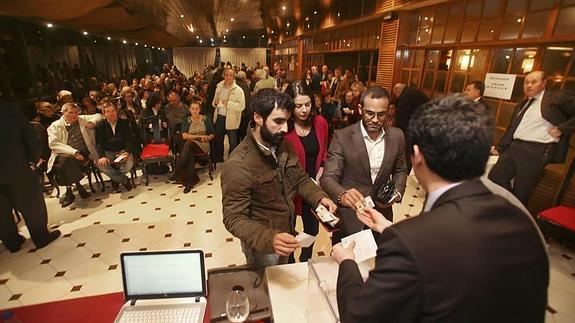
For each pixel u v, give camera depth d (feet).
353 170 5.74
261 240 4.00
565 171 9.47
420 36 17.40
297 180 5.22
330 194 5.46
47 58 20.98
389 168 5.74
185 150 13.41
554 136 8.54
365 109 5.30
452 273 1.81
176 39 55.26
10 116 7.97
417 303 1.88
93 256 8.92
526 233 1.99
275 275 4.47
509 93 12.30
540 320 2.04
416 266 1.83
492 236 1.90
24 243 9.43
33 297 7.43
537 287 1.98
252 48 68.54
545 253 2.05
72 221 10.78
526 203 9.55
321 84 23.67
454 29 15.01
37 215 8.95
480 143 1.93
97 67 31.48
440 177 2.13
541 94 8.97
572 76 10.07
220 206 12.06
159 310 4.05
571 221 8.18
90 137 12.63
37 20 17.85
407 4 16.94
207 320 3.94
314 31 33.30
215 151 16.39
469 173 2.04
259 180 4.42
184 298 4.21
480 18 13.53
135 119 15.23
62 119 12.11
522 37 11.67
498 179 9.84
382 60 20.12
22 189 8.49
